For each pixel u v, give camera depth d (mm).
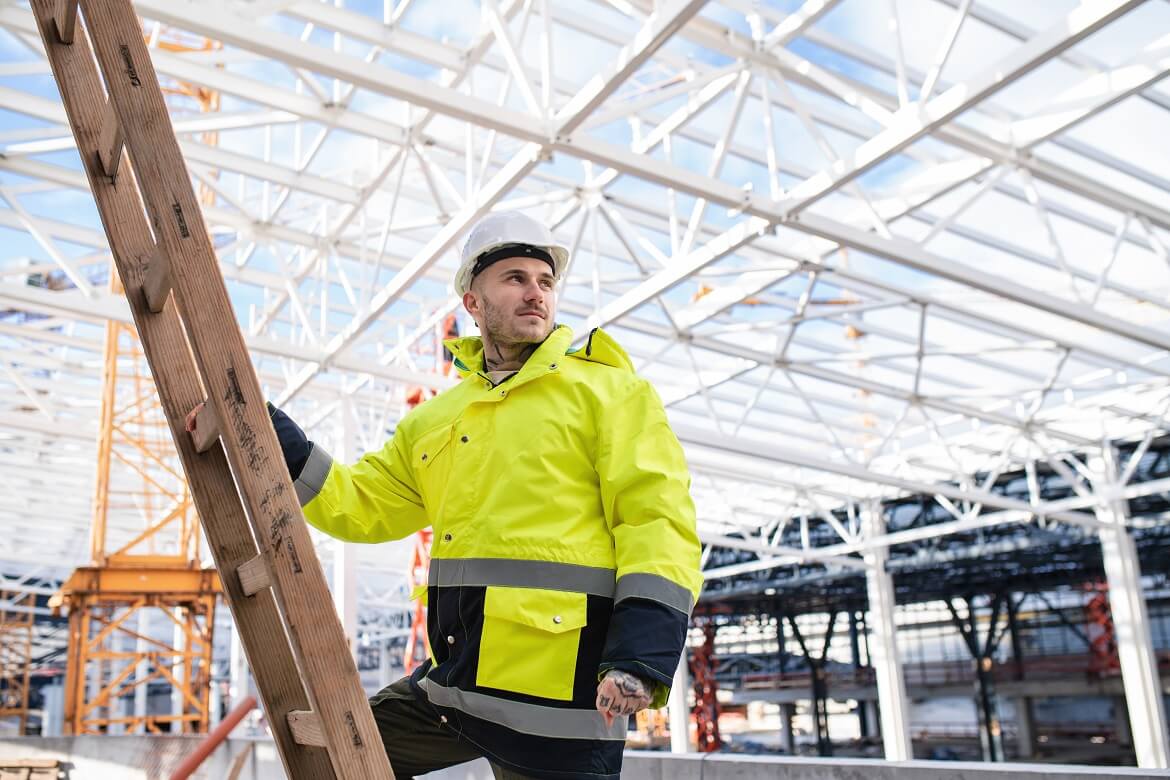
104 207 2195
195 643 23703
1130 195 11672
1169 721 30781
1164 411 18688
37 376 23094
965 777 3592
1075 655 33500
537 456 2092
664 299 15750
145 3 6770
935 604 39188
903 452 22406
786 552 24938
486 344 2344
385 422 16469
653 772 4840
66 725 19391
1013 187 12336
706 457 23016
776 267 12844
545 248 2297
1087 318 11164
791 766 4227
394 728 2354
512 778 2031
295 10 8320
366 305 11883
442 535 2164
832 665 40812
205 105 22062
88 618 20031
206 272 1841
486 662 2004
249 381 1827
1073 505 20031
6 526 32094
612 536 2088
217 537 2086
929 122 7832
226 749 7867
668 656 1850
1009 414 19562
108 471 21453
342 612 14664
